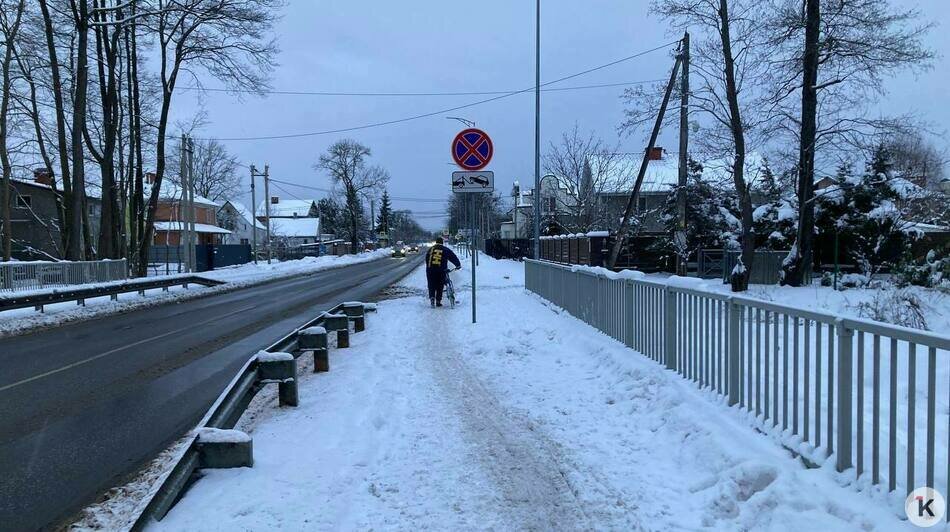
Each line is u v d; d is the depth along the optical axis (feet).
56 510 14.01
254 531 11.97
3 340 41.09
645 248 93.71
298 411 20.52
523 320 38.75
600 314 30.89
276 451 16.46
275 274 113.60
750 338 15.97
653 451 15.84
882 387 19.02
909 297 34.76
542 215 137.69
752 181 79.00
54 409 22.67
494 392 22.52
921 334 10.28
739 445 14.21
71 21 87.45
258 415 20.63
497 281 79.71
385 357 28.84
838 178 72.69
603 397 20.99
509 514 12.83
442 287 49.75
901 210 73.00
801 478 12.19
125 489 15.23
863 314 34.73
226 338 39.04
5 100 89.15
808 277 66.49
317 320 31.96
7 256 91.86
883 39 56.13
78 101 80.64
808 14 58.75
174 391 25.21
